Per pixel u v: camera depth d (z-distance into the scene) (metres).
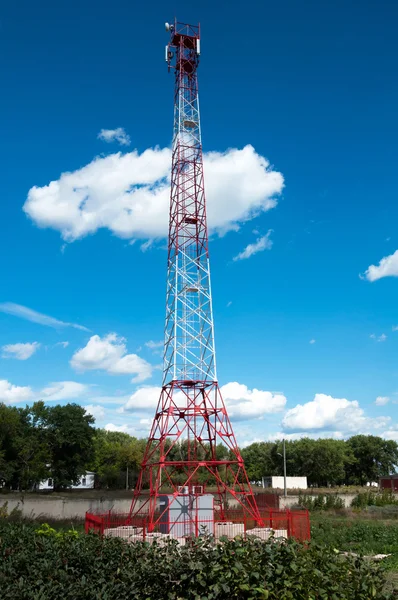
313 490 84.62
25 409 86.94
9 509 41.44
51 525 37.12
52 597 8.96
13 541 12.78
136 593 8.97
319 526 38.12
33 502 42.66
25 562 10.59
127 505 47.06
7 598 8.62
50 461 84.75
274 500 51.06
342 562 8.76
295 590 7.95
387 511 51.34
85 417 91.00
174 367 35.84
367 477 132.62
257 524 31.19
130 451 100.88
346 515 49.06
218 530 28.91
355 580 8.16
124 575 9.49
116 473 98.69
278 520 29.39
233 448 35.69
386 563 22.72
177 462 33.56
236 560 8.52
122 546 11.89
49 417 86.94
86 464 92.62
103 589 9.03
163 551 10.59
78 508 44.41
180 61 43.50
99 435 138.75
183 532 29.72
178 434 35.06
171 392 35.56
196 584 8.55
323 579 8.09
